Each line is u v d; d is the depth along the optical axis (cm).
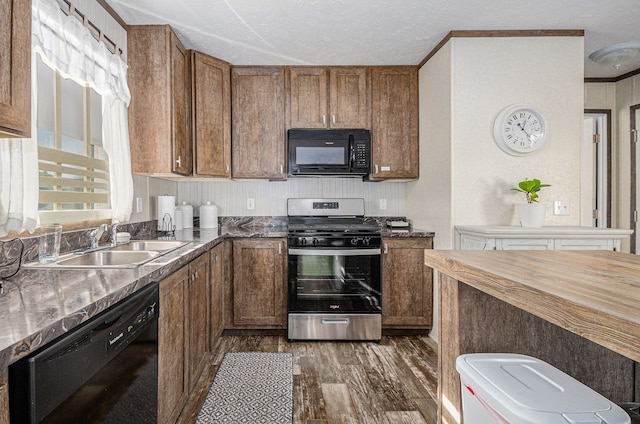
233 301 309
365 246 306
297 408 206
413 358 272
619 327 60
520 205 260
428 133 315
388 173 334
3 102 104
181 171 271
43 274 137
